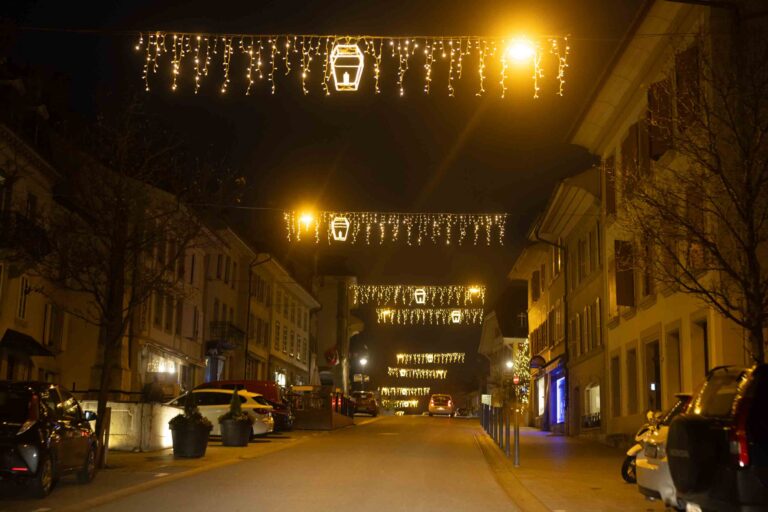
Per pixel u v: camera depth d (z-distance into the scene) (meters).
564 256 40.12
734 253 14.59
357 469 18.78
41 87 32.34
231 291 54.38
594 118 29.67
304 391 42.84
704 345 21.67
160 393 35.38
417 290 46.41
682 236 13.99
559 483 16.91
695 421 8.71
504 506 13.41
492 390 75.06
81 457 14.95
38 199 29.95
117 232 19.58
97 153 22.22
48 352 30.47
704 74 15.88
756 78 14.71
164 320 41.56
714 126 15.05
